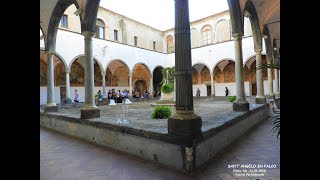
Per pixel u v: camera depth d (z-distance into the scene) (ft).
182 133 13.05
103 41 64.59
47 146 19.19
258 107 29.17
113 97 64.44
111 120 20.54
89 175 12.54
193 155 12.81
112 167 13.75
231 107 34.55
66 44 55.67
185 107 13.34
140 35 91.30
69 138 22.34
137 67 87.35
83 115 22.13
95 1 22.38
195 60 82.99
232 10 24.93
